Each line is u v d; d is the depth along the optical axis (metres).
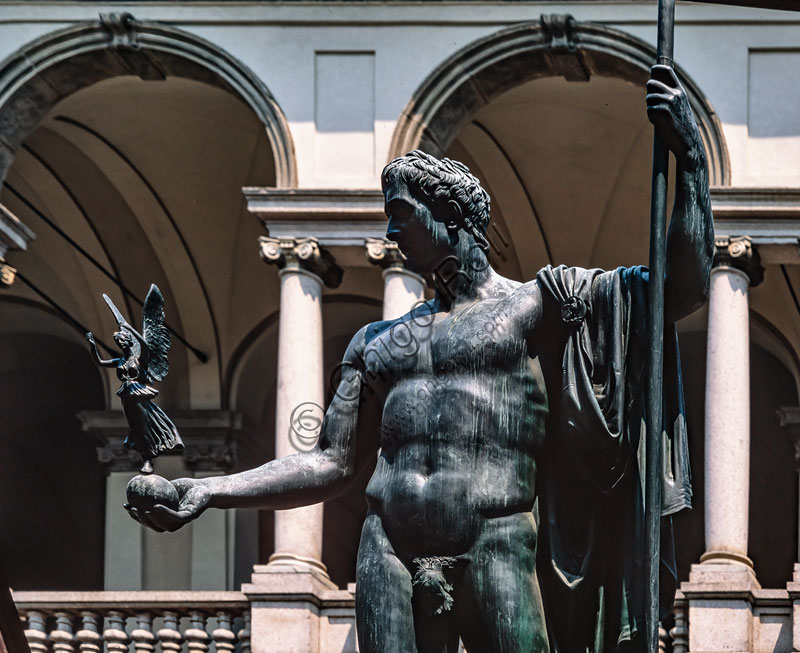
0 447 41.62
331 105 31.05
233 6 31.42
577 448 7.59
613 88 32.06
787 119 30.36
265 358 38.16
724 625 27.86
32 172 35.69
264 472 7.96
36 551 42.16
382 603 7.55
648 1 30.66
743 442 29.44
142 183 35.91
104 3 31.53
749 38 30.58
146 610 28.06
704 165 7.60
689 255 7.56
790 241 29.91
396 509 7.58
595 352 7.68
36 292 37.41
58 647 27.73
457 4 31.08
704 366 38.03
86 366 40.12
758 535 38.44
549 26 30.56
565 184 34.84
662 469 7.60
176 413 37.72
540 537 7.64
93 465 42.00
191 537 36.56
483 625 7.52
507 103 32.91
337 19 31.20
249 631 28.50
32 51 31.36
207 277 37.44
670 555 7.69
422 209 7.92
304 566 29.33
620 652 7.58
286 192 30.67
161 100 33.56
